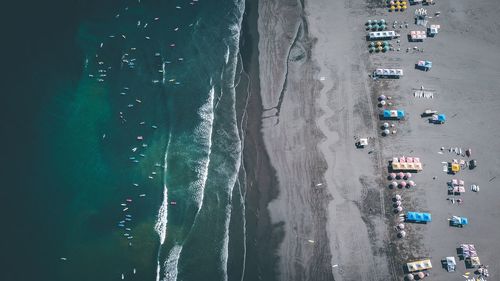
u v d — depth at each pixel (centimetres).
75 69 5112
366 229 4303
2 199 4247
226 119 4947
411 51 5353
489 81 5159
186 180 4572
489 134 4825
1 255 3975
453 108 4975
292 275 4094
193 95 5081
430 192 4484
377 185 4528
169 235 4256
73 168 4550
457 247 4209
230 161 4700
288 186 4550
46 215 4259
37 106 4819
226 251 4206
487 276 4059
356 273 4094
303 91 5109
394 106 4975
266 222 4366
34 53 5134
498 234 4275
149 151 4703
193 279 4044
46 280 3938
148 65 5231
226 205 4456
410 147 4738
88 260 4078
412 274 4069
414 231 4284
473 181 4547
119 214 4334
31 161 4506
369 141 4778
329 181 4562
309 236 4278
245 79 5200
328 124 4891
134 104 4962
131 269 4066
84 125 4794
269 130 4875
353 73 5216
